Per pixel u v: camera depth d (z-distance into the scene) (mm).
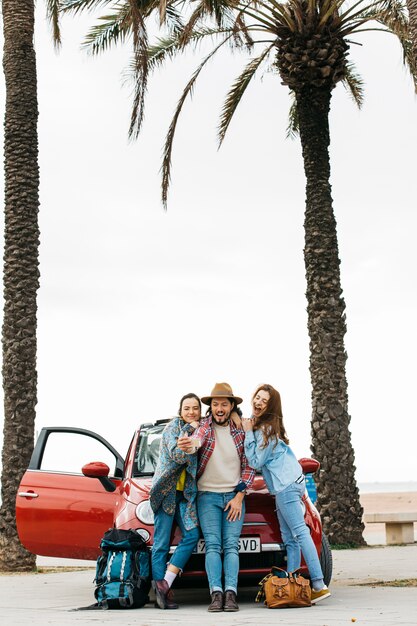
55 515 9398
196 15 15758
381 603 7430
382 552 15289
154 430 9156
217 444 7695
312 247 17938
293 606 7371
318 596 7582
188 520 7617
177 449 7484
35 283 15242
